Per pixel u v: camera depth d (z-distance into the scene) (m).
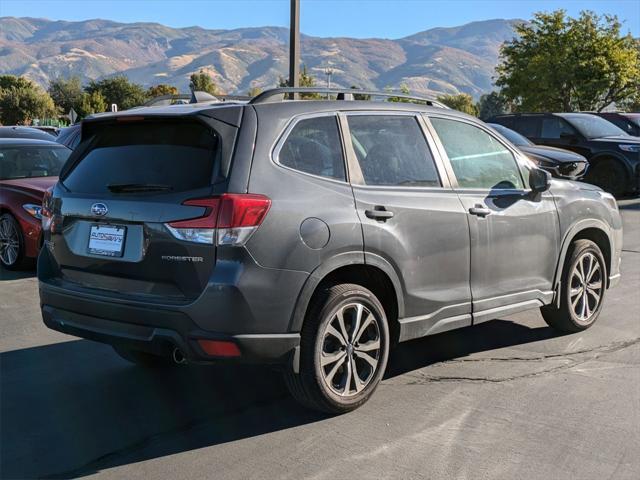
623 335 5.84
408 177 4.50
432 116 4.83
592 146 14.86
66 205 4.23
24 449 3.76
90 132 4.45
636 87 33.00
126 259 3.90
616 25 32.69
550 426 4.02
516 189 5.22
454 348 5.53
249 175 3.75
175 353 3.86
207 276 3.65
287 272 3.76
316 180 4.02
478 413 4.21
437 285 4.55
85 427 4.05
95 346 5.66
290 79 12.99
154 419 4.17
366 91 4.62
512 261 5.07
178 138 3.98
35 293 7.62
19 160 9.52
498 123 16.52
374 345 4.25
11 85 92.88
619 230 6.18
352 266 4.16
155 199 3.82
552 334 5.88
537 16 33.88
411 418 4.14
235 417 4.19
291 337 3.82
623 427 4.00
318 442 3.82
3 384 4.77
